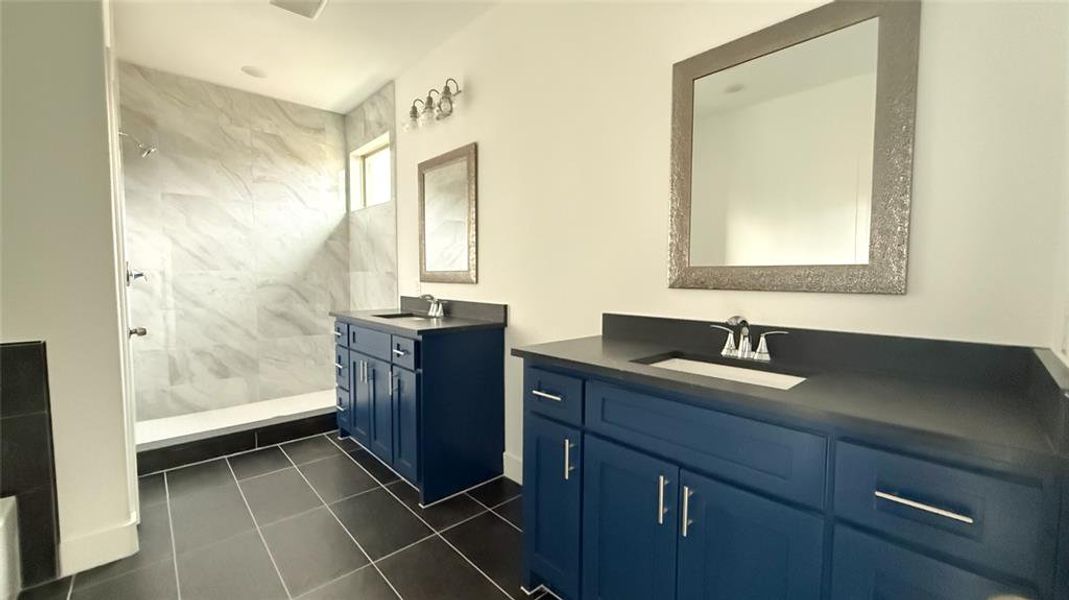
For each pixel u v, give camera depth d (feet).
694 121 5.25
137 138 9.90
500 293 8.02
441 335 7.18
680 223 5.40
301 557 5.76
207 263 10.89
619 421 4.19
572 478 4.65
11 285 5.08
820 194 4.37
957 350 3.67
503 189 7.81
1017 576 2.35
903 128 3.85
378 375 8.23
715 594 3.57
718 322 5.15
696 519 3.66
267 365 11.82
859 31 4.09
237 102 11.11
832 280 4.30
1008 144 3.42
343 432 10.02
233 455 9.04
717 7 5.05
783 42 4.55
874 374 4.01
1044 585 2.27
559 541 4.82
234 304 11.30
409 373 7.31
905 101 3.84
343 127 12.84
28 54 5.05
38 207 5.17
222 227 11.05
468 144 8.39
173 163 10.35
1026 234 3.36
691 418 3.66
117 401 5.69
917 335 3.88
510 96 7.55
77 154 5.34
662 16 5.53
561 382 4.75
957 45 3.61
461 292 8.93
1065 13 3.17
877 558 2.79
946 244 3.71
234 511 6.88
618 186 6.08
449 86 8.71
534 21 7.06
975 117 3.55
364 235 12.28
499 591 5.19
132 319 10.00
